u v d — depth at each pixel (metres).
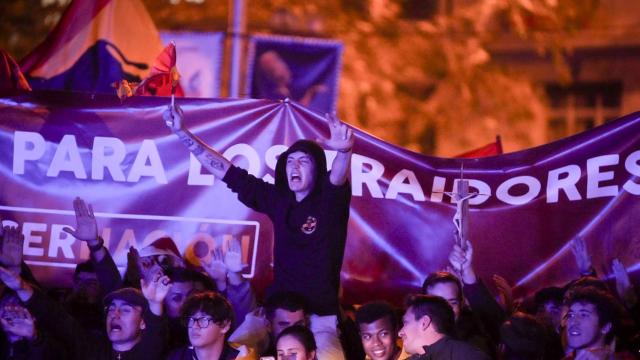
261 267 11.62
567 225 11.54
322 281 10.23
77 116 11.65
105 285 10.75
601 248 11.48
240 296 11.02
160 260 11.45
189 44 16.83
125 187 11.62
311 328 10.16
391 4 24.84
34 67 13.99
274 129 11.66
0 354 10.85
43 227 11.61
